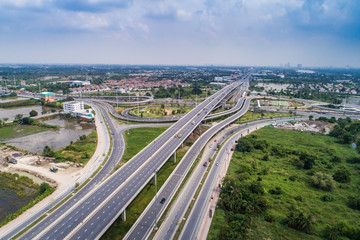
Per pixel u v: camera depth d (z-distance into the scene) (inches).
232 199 5836.6
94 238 4552.2
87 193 6437.0
